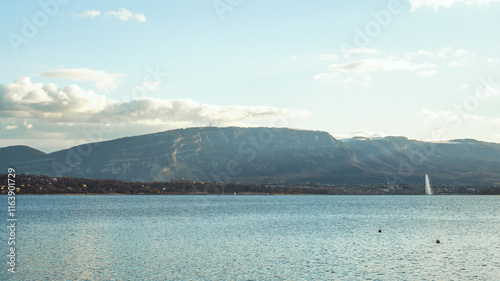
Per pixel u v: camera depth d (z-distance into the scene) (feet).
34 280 177.88
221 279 180.34
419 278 183.73
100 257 224.53
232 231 352.90
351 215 572.10
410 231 355.97
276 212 642.22
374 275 188.14
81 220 465.88
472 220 481.05
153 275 186.29
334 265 206.90
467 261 217.15
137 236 314.96
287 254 235.40
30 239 296.51
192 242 282.36
